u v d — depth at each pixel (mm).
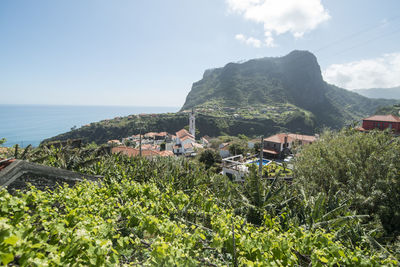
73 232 2354
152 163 11289
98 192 4551
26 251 1727
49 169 4695
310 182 9461
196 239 3082
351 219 5238
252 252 2947
